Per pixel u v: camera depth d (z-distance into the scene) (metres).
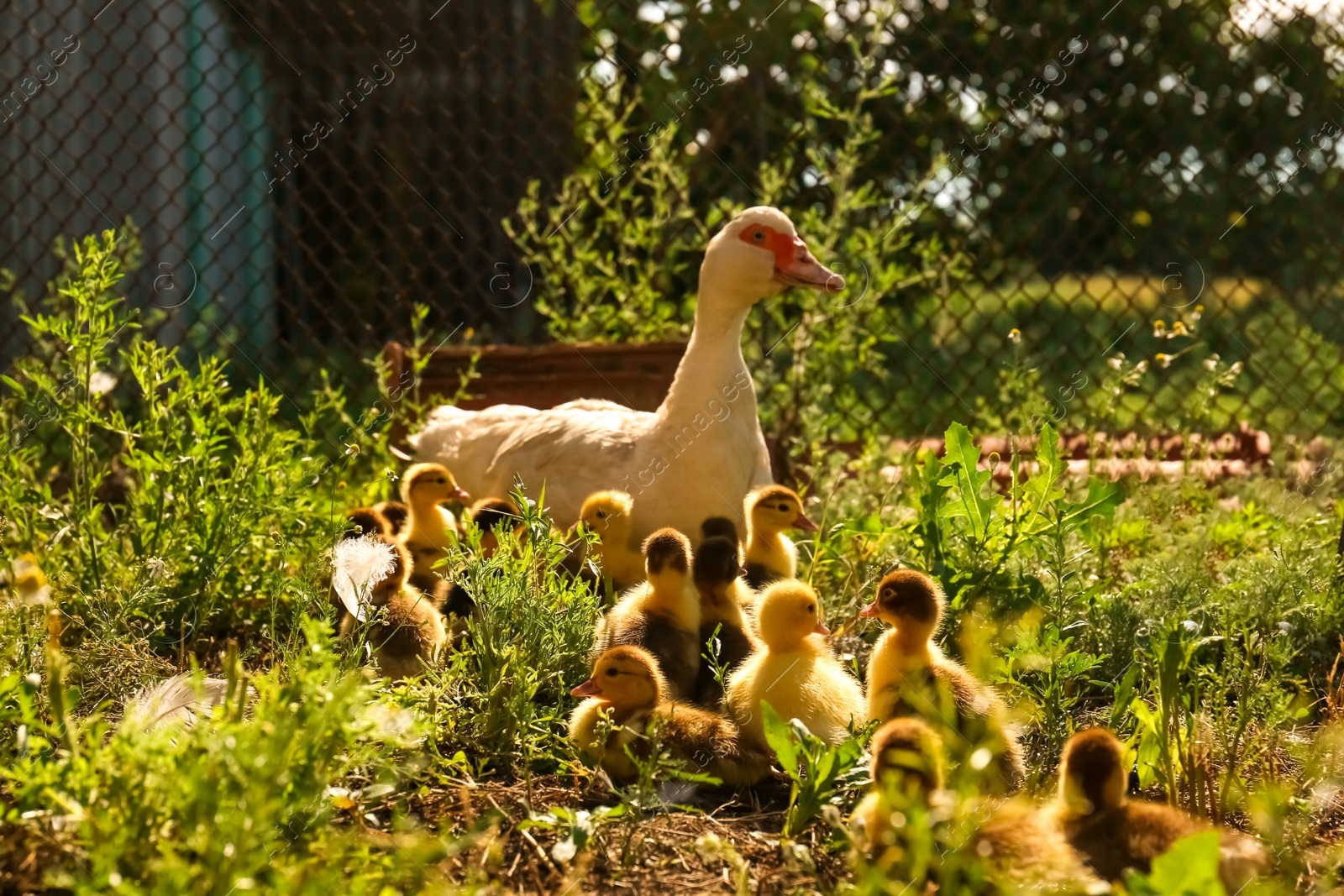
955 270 3.43
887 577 2.38
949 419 3.43
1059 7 3.26
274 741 2.17
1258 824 2.27
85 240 2.68
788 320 3.43
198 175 4.75
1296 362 3.41
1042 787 2.35
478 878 2.21
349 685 2.20
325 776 2.20
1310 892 2.24
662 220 3.31
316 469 2.71
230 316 3.38
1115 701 2.40
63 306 3.33
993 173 3.35
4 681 2.28
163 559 2.62
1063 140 3.18
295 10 3.90
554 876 2.24
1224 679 2.39
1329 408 3.11
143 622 2.58
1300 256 3.32
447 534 2.63
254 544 2.67
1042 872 2.16
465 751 2.38
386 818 2.29
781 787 2.36
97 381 2.94
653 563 2.47
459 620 2.55
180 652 2.56
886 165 3.99
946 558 2.56
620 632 2.47
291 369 3.99
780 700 2.38
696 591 2.52
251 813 2.13
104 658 2.48
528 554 2.50
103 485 2.92
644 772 2.28
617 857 2.26
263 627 2.57
